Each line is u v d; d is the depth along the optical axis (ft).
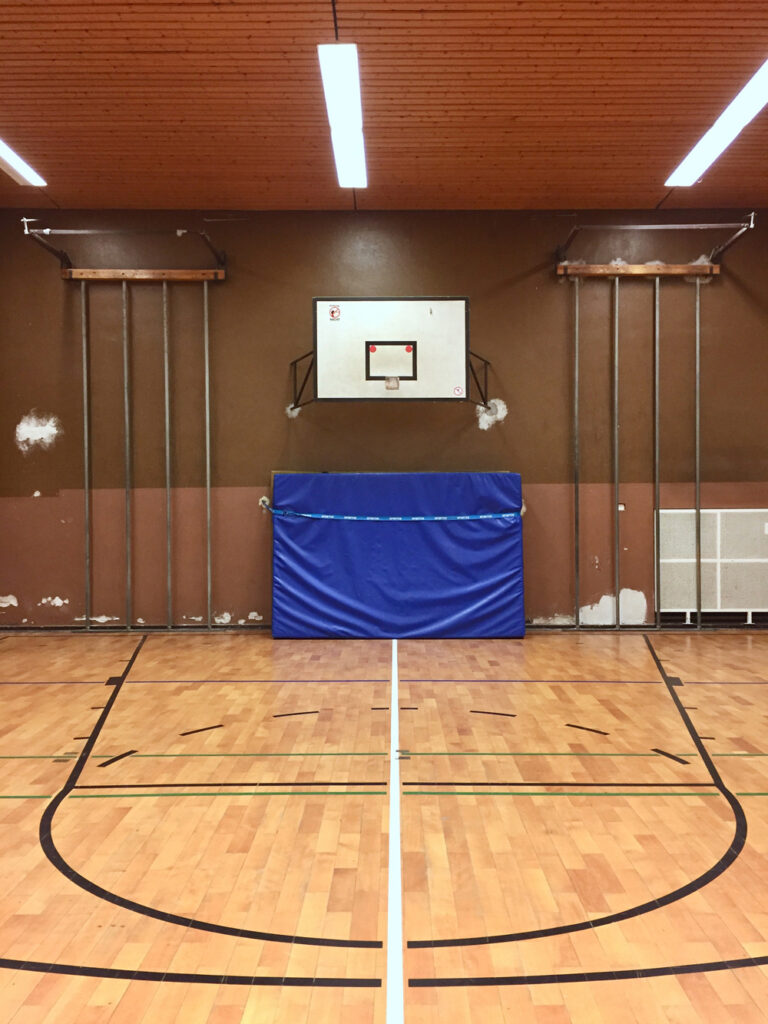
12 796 12.51
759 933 8.46
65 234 27.27
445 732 15.76
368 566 26.02
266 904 9.12
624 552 27.45
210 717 16.92
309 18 17.51
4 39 18.20
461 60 19.07
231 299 27.43
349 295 27.53
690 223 27.45
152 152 23.56
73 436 27.35
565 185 25.73
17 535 27.32
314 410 27.37
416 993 7.44
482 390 27.48
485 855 10.37
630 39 18.29
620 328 27.45
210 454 27.32
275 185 25.72
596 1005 7.27
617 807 11.98
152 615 27.45
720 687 19.43
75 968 7.88
